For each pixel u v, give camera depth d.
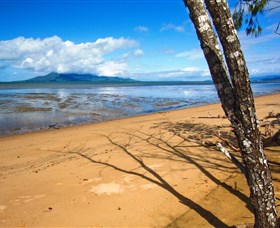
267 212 2.70
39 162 7.20
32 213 4.36
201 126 10.93
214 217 4.00
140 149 7.85
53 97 28.69
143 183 5.35
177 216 4.11
